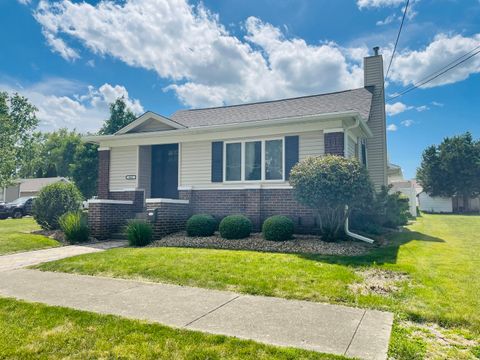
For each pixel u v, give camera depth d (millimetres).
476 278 5477
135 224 9641
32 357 3088
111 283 5609
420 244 9094
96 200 11109
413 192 23094
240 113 14055
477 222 17703
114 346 3277
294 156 10953
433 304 4309
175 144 14023
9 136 29375
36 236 10586
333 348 3188
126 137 13516
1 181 27953
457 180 31500
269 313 4141
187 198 11805
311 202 8539
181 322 3852
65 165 51938
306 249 8047
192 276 5770
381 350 3154
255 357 3025
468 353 3131
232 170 11984
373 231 10664
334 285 5133
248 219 9906
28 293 5066
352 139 11969
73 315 4074
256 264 6383
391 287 5086
